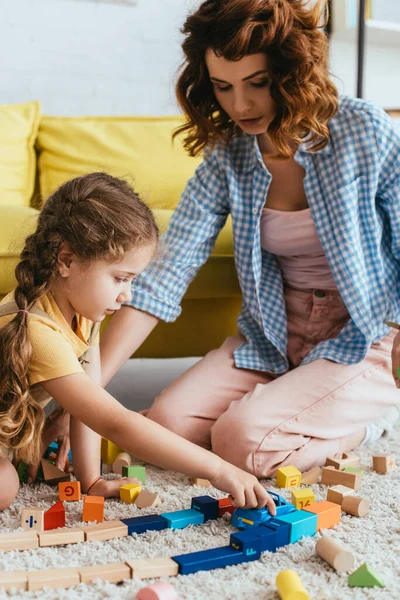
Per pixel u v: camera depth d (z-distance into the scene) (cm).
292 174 139
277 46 118
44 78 246
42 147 211
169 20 258
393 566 90
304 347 147
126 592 81
